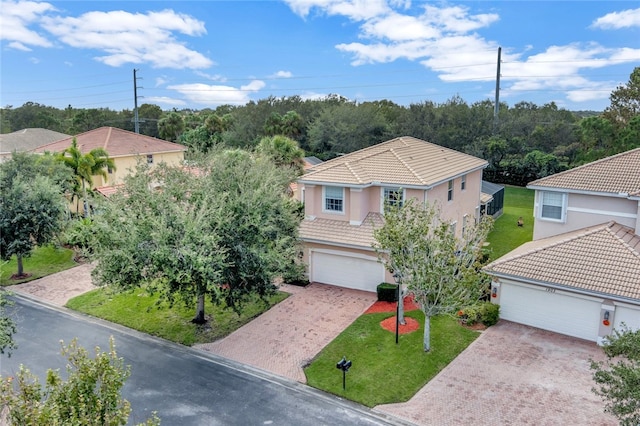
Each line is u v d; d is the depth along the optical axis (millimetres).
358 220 24172
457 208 28453
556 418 13203
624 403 10336
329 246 23938
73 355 8461
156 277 17078
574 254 18766
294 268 21734
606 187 21219
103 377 8070
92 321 20984
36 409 7262
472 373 15703
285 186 25422
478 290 17078
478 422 13172
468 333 18609
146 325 20266
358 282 23609
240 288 18578
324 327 19500
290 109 72188
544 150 53688
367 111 63906
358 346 17734
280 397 14734
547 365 16078
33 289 25156
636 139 43969
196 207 18125
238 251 18016
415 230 16500
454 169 27719
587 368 15828
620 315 16953
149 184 19062
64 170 31641
